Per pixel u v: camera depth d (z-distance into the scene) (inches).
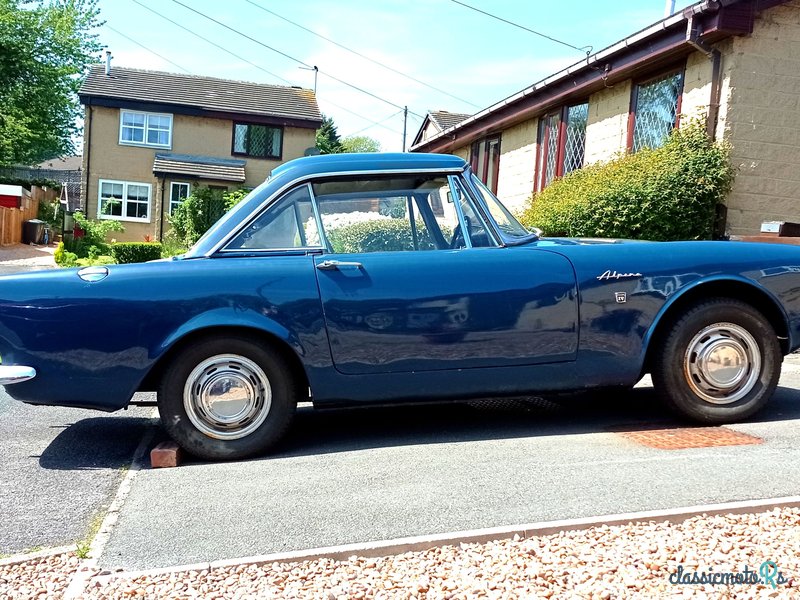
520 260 158.2
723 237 329.7
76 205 1533.0
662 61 371.2
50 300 147.2
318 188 162.9
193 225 960.3
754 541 105.3
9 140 1305.4
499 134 597.9
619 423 170.2
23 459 161.3
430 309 154.4
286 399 156.3
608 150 426.9
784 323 166.4
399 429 174.7
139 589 99.1
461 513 117.8
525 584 96.5
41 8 1366.9
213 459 155.0
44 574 105.6
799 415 171.9
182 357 151.5
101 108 1032.8
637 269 160.2
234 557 107.3
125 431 185.2
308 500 126.6
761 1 319.0
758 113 331.3
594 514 115.3
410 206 164.9
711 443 148.7
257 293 151.1
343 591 96.6
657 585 94.6
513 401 200.1
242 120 1061.8
